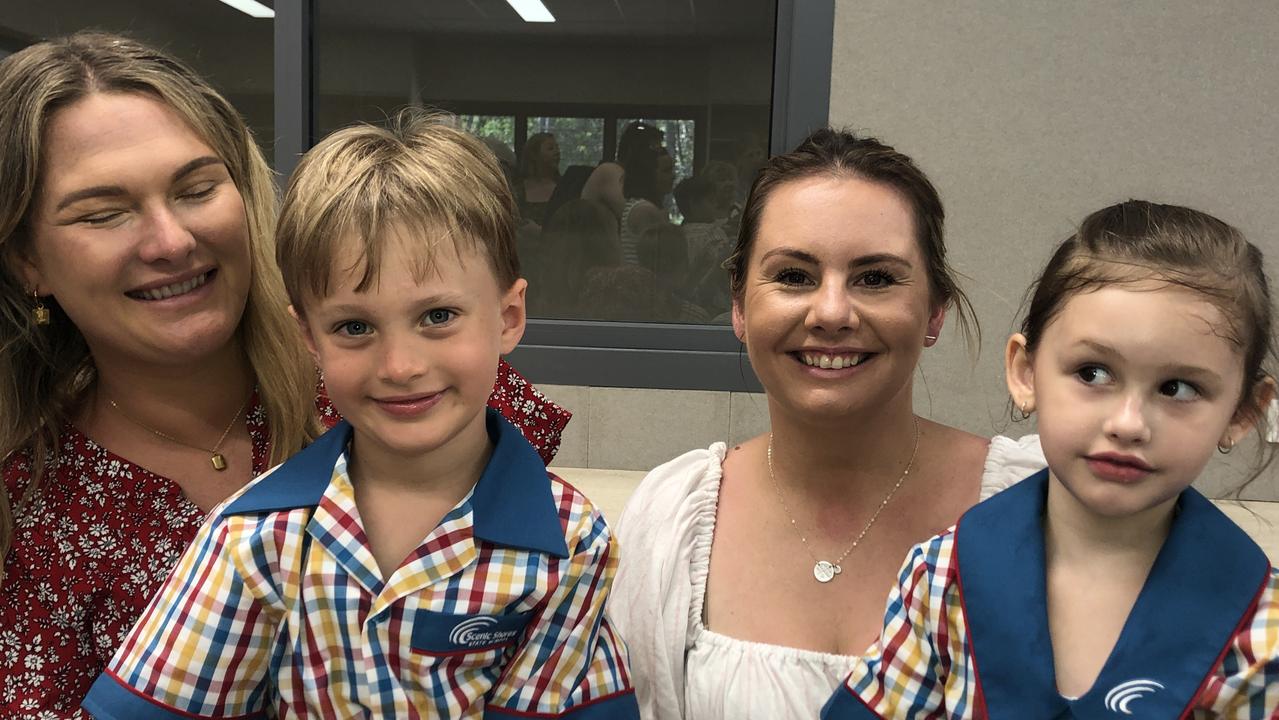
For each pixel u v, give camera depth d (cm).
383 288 89
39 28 355
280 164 355
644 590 125
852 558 125
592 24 346
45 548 107
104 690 93
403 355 90
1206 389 85
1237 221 324
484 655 96
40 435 110
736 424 355
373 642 93
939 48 324
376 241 88
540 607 99
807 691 116
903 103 329
